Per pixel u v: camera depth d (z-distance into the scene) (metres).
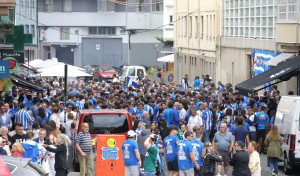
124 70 111.62
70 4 152.25
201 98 50.88
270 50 66.69
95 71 121.25
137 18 153.25
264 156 45.34
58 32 152.12
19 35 42.47
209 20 95.75
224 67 87.31
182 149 31.34
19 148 29.09
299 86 59.06
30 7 147.25
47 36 151.50
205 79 79.06
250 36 75.88
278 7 60.19
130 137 31.38
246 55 76.31
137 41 155.25
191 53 109.50
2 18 44.16
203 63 100.31
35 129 34.47
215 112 46.31
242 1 79.19
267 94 55.25
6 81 46.12
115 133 36.94
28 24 147.00
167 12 134.88
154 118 49.56
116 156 32.75
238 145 30.75
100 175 32.62
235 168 30.84
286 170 37.97
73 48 153.50
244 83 52.28
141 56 155.50
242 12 79.25
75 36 153.12
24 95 56.66
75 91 61.72
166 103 51.06
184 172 31.55
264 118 45.81
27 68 67.12
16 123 32.94
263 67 68.12
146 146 31.81
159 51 155.38
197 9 103.94
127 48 154.75
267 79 49.81
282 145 38.41
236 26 82.31
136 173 31.52
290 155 37.22
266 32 69.75
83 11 152.38
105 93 60.09
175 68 122.31
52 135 33.38
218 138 36.22
